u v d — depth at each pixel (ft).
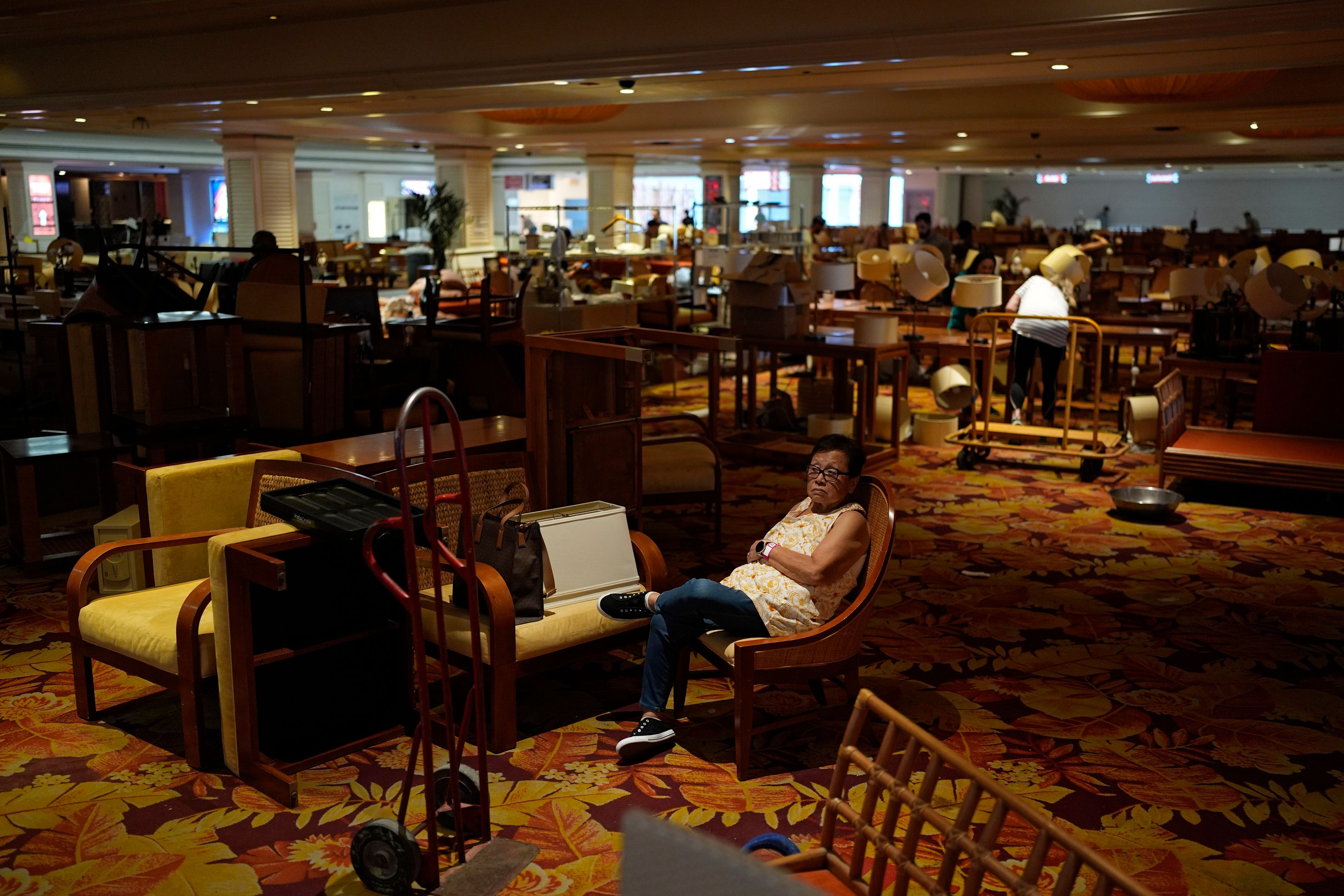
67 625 15.19
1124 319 34.45
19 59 34.47
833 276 28.45
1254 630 15.37
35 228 70.03
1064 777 11.10
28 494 16.93
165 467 13.01
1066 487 23.91
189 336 18.29
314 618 11.24
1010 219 110.83
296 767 10.85
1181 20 19.03
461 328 28.84
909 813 10.19
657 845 4.43
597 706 12.73
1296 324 26.73
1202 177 105.60
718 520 19.08
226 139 53.52
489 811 10.20
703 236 55.93
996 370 34.09
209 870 9.30
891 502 11.60
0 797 10.53
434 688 13.01
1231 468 21.76
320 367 22.63
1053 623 15.60
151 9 26.89
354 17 27.96
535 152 76.02
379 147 66.90
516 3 25.72
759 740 11.85
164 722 12.24
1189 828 10.12
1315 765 11.38
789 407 28.14
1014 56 24.48
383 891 8.93
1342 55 22.91
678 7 23.79
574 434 14.84
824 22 22.24
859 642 11.53
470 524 9.18
